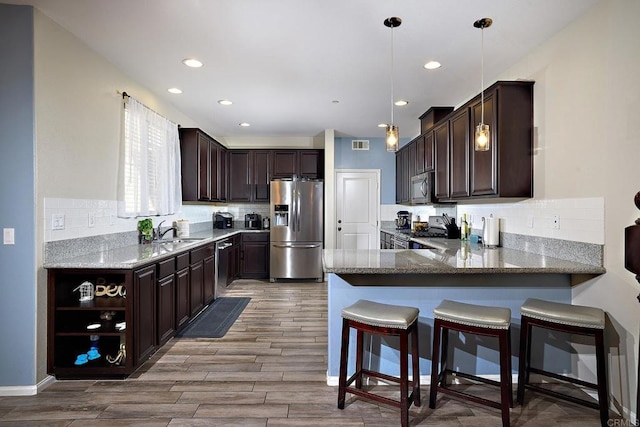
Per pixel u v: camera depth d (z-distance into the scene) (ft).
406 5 7.28
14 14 7.43
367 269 7.04
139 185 11.46
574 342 7.98
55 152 8.10
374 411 7.03
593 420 6.70
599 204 7.18
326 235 19.24
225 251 16.80
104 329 8.41
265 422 6.64
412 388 7.39
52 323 7.97
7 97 7.50
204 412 6.95
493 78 11.26
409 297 8.05
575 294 7.89
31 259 7.57
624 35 6.57
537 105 9.07
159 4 7.30
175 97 13.30
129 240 11.16
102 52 9.52
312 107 14.64
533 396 7.55
